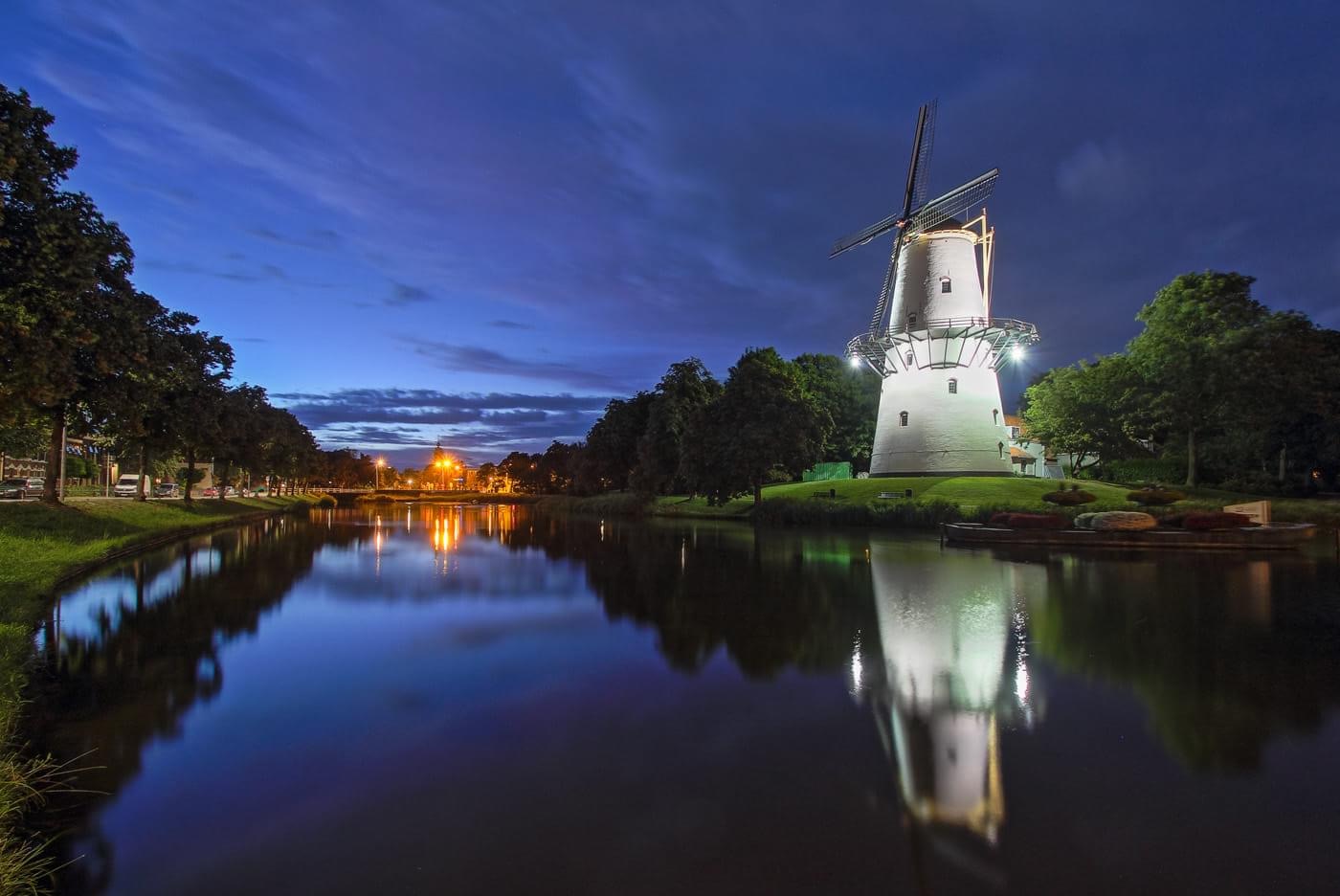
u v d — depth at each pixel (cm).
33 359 1636
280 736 779
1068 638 1170
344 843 555
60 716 847
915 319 5062
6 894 488
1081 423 5688
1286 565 2030
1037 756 705
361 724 815
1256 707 833
